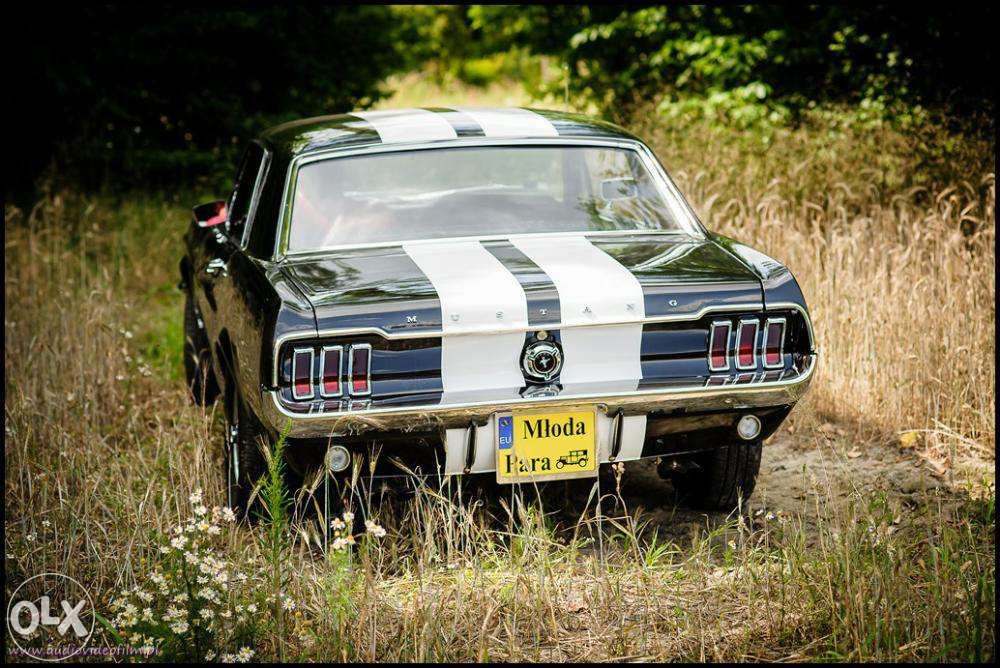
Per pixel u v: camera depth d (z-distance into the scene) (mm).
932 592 4145
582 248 5055
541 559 4508
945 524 4898
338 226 5180
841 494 5668
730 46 12266
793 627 4117
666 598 4457
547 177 5492
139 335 9281
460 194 5352
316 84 15359
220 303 5574
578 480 5859
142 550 4703
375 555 4820
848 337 6977
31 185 13586
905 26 10422
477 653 4008
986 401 6285
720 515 5449
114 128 14609
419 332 4363
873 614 3994
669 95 13305
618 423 4578
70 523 4969
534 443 4508
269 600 4195
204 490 5383
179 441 6246
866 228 8492
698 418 4664
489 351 4457
